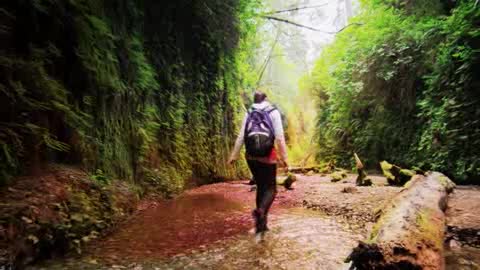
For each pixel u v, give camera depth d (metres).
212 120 11.12
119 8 6.21
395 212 2.87
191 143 9.45
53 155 4.07
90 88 4.88
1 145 3.05
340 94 14.50
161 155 7.60
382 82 11.28
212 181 10.19
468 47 6.77
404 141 10.02
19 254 2.42
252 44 17.58
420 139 9.01
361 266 2.07
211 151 10.66
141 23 7.39
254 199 6.30
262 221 3.62
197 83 10.26
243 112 13.95
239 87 14.05
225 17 11.05
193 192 7.58
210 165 10.27
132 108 6.44
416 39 9.56
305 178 10.63
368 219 4.03
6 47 3.52
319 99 19.39
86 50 4.62
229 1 11.05
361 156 12.82
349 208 4.73
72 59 4.54
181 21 9.34
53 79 4.07
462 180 6.91
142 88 6.79
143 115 6.83
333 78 15.74
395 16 10.84
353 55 12.73
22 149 3.31
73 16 4.41
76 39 4.51
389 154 10.88
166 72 8.34
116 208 4.36
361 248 2.08
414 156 9.21
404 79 10.17
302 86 22.94
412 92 9.93
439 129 7.67
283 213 4.70
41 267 2.54
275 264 2.58
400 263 1.95
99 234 3.54
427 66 9.24
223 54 11.68
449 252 2.67
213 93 11.26
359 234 3.43
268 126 3.80
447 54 7.65
